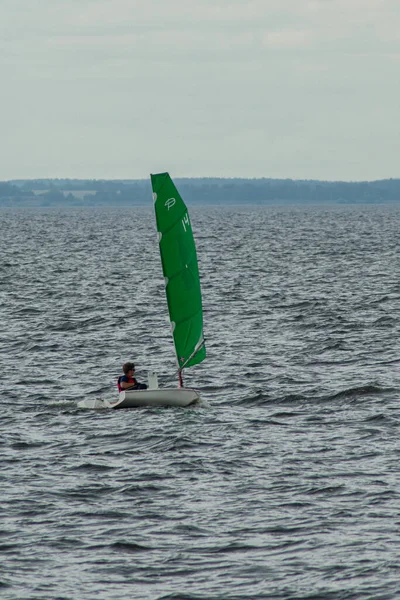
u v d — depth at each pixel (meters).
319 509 86.62
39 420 121.50
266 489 92.38
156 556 76.88
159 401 127.75
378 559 75.31
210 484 94.12
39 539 80.50
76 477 96.94
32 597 69.62
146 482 94.88
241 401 132.25
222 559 76.06
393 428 115.06
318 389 138.50
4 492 92.38
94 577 73.12
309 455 103.81
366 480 94.50
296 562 75.19
